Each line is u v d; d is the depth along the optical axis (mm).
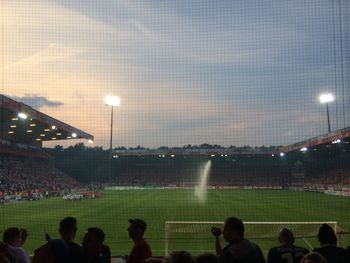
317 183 64375
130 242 17469
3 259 5016
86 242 4863
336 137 49844
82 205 38094
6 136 57000
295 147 64938
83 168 91062
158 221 25469
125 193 59219
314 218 26922
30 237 19188
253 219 26703
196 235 17359
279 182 74062
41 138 60875
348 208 33625
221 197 48812
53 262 4449
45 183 60344
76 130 54594
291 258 5402
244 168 78938
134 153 72875
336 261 5027
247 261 4758
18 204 39625
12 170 57594
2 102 32406
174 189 72312
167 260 3305
